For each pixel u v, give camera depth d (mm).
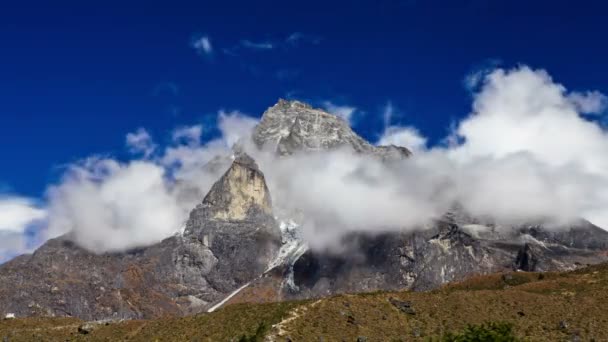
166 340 187000
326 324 191375
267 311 198375
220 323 194625
